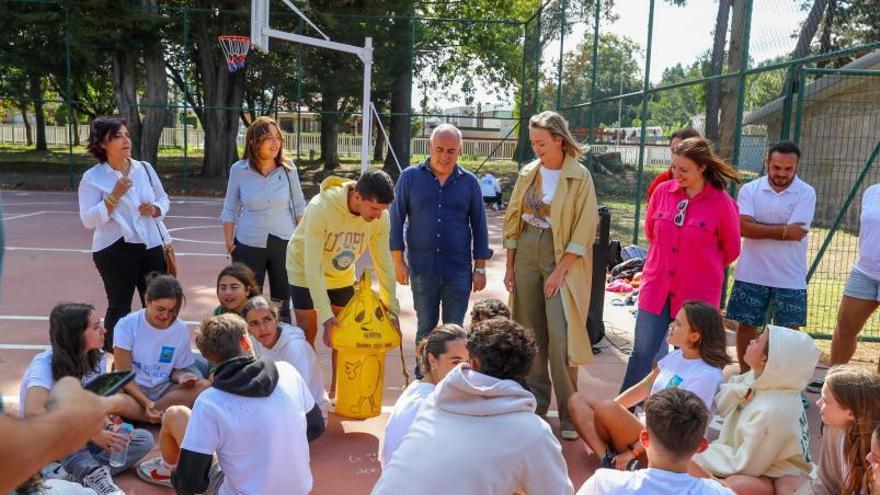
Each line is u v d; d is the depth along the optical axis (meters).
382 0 22.30
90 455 3.68
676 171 4.49
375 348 4.57
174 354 4.68
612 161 12.55
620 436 4.08
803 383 3.53
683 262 4.51
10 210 16.17
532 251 4.75
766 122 7.98
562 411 4.68
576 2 14.82
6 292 8.15
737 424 3.64
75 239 12.19
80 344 3.81
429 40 22.31
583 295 4.65
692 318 3.94
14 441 1.04
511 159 28.44
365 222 4.72
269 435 3.21
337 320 4.61
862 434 2.94
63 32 21.86
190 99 22.95
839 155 10.78
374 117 23.61
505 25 22.59
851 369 3.06
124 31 21.72
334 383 5.21
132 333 4.64
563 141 4.59
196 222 15.27
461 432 2.46
